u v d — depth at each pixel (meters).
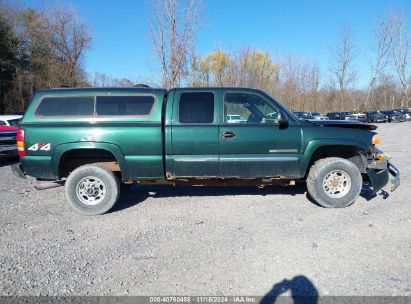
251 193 5.82
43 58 30.66
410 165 8.23
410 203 5.11
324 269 3.14
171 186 6.40
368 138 4.89
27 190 6.37
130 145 4.74
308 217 4.57
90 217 4.76
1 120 11.84
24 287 2.90
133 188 6.29
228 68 29.83
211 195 5.75
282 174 4.91
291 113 5.02
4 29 29.61
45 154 4.70
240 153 4.84
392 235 3.90
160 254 3.51
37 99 4.82
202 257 3.43
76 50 28.92
